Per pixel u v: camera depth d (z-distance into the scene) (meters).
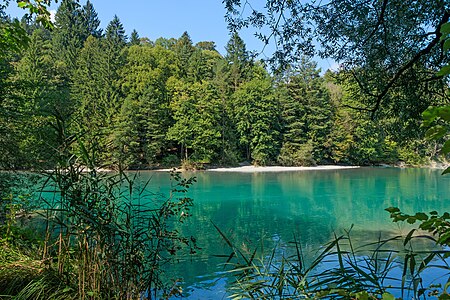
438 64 3.67
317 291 1.92
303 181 22.89
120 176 2.65
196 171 31.77
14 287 2.37
